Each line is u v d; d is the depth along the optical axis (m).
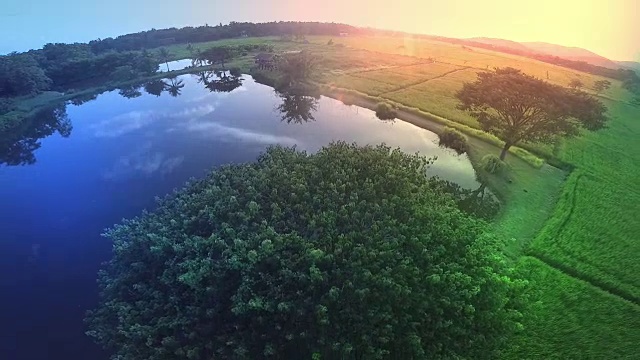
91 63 145.38
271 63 150.50
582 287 43.19
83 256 54.06
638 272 45.41
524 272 45.31
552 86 72.44
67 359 38.59
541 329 38.12
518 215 57.25
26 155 88.38
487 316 33.38
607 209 58.84
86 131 100.94
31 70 125.06
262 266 34.38
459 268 34.44
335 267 33.38
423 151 83.25
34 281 49.47
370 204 40.22
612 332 37.66
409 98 112.88
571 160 76.69
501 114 73.06
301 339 31.61
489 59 170.00
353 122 101.75
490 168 70.12
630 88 131.50
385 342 30.20
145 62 150.88
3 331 42.03
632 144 88.12
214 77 151.12
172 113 112.00
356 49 188.88
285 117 106.31
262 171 47.12
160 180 73.94
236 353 31.22
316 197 41.03
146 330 34.28
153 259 39.88
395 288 30.80
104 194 69.94
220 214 40.44
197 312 34.12
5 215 64.88
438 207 41.69
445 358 30.77
